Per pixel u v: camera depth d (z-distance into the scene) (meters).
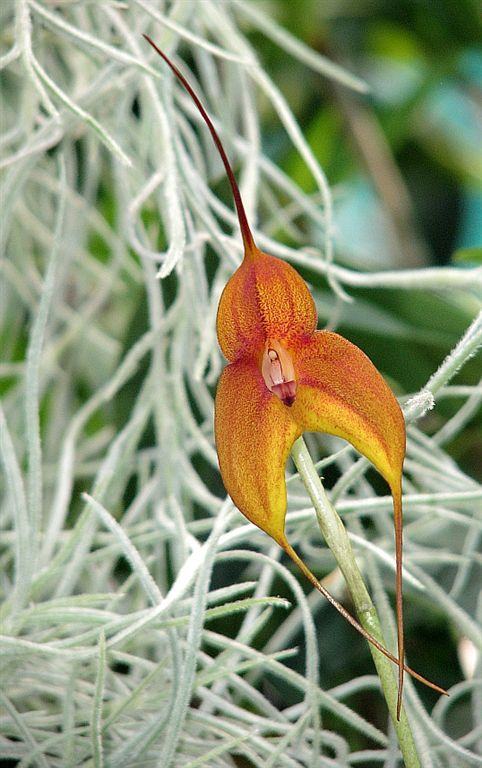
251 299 0.47
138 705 0.57
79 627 0.60
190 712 0.56
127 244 0.80
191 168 0.64
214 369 0.62
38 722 0.58
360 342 0.79
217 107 0.70
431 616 0.70
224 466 0.46
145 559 0.65
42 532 0.68
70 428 0.66
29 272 0.77
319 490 0.47
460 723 0.68
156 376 0.65
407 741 0.47
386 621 0.59
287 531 0.64
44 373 0.76
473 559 0.64
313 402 0.46
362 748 0.68
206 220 0.61
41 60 0.64
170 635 0.54
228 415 0.46
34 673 0.58
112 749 0.57
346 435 0.46
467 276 0.63
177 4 0.65
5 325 0.82
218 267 0.70
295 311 0.47
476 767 0.60
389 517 0.64
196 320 0.64
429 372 0.79
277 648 0.64
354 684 0.61
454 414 0.79
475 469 0.81
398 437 0.46
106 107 0.71
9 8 0.66
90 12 0.75
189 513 0.65
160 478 0.65
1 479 0.70
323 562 0.66
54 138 0.62
